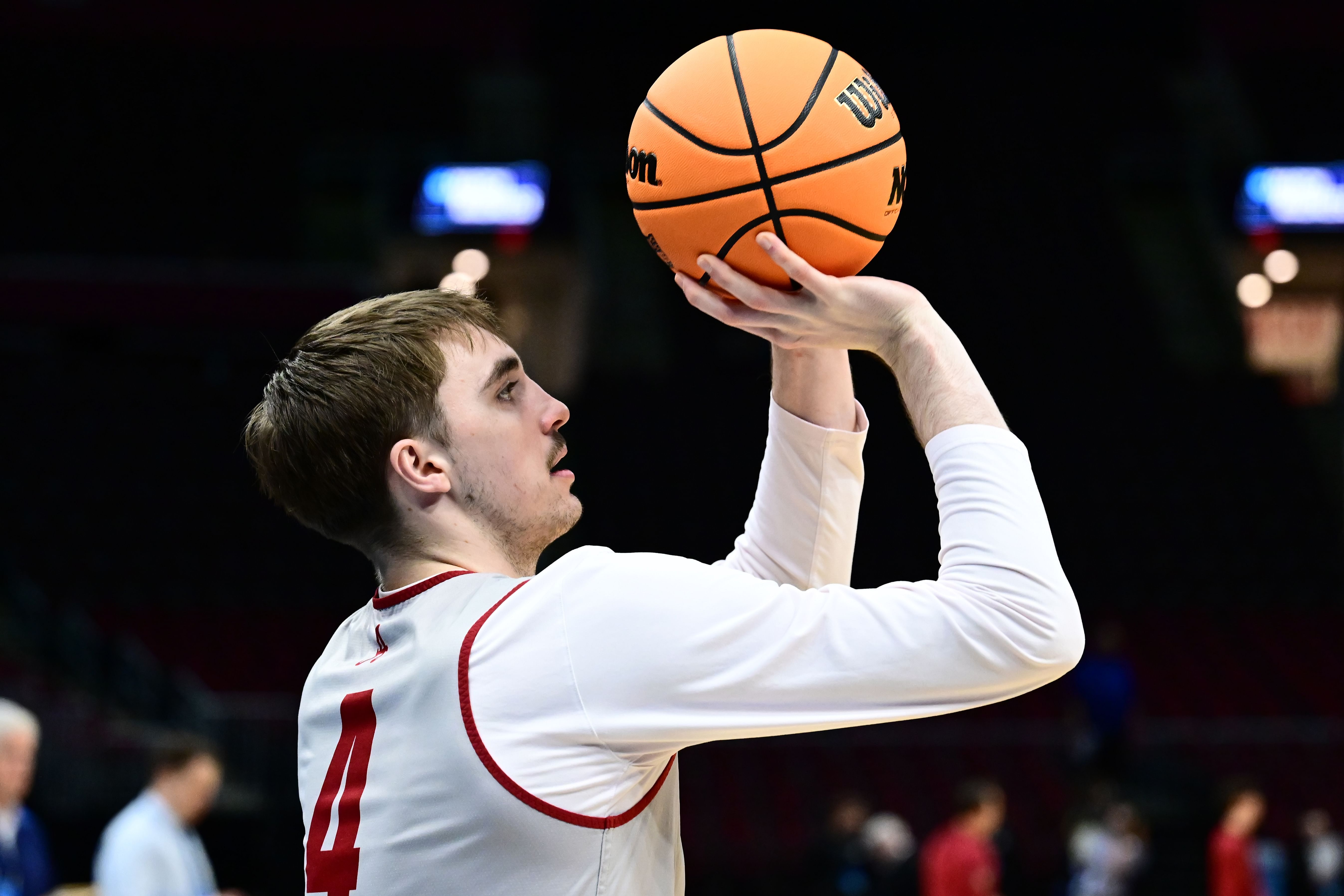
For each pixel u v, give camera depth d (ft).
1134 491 79.10
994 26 103.35
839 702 5.38
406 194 90.33
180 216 87.30
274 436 6.34
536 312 92.73
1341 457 83.71
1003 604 5.33
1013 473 5.62
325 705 6.11
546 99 102.78
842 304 5.93
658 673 5.38
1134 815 40.57
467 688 5.51
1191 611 70.69
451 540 6.18
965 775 53.06
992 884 33.04
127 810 23.48
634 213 6.63
